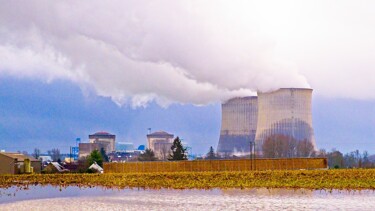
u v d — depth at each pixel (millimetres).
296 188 66562
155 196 60031
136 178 88938
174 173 95000
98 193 66375
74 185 82812
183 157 166875
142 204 51812
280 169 100500
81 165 149125
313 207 47250
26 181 91688
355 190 63531
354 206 47688
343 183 71312
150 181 83375
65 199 58812
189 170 104688
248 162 102875
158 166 106500
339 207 47031
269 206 48250
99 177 94062
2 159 113625
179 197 58125
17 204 54188
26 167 119375
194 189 69125
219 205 49500
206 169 104062
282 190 64500
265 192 62219
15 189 76938
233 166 103188
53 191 71812
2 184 86562
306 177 79750
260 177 81812
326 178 77938
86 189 74438
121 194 64250
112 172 108875
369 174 82188
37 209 49562
